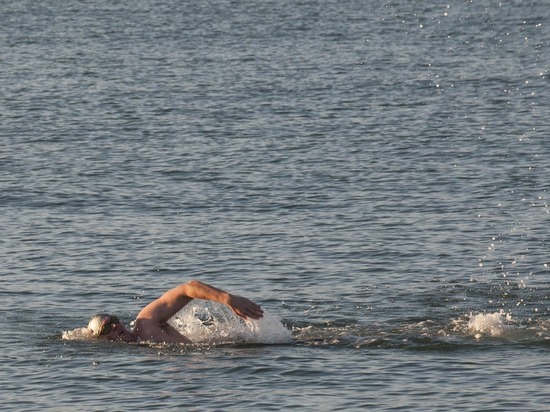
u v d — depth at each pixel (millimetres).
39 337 40625
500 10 196375
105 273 51406
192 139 89812
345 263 52219
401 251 54312
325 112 102312
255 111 103562
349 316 43219
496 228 58844
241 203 66750
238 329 39844
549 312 43000
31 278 50469
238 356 37469
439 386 33781
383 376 34906
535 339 38750
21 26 193625
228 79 126188
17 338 40469
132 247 56375
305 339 39562
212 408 32344
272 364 36406
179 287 39312
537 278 48844
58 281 49969
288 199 67500
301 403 32594
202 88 119625
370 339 39188
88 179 74562
